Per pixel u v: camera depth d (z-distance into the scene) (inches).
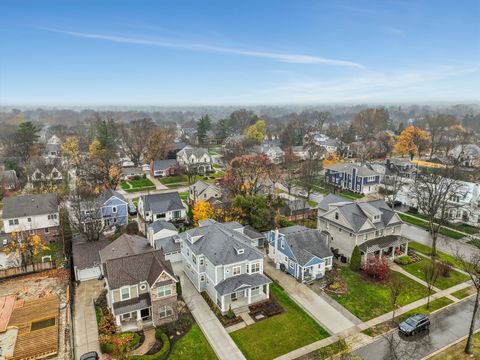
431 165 3796.8
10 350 1139.3
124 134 4731.8
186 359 1104.8
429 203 2076.8
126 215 2353.6
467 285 1576.0
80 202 2116.1
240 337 1211.2
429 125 6939.0
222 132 6456.7
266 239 2007.9
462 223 2389.3
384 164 3939.5
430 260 1822.1
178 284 1440.7
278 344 1178.0
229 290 1338.6
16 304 1398.9
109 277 1269.7
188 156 4148.6
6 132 5944.9
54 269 1694.1
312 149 4498.0
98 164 3095.5
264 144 5182.1
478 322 1306.6
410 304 1421.0
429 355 1128.8
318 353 1131.9
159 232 1898.4
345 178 3376.0
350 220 1786.4
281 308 1371.8
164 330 1234.6
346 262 1797.5
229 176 2706.7
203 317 1322.6
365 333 1236.5
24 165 3735.2
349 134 5595.5
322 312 1358.3
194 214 2187.5
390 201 2807.6
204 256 1476.4
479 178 3097.9
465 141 4830.2
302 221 2367.1
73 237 1939.0
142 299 1289.4
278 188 3282.5
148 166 4392.2
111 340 1157.1
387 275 1624.0
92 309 1378.0
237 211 2135.8
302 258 1590.8
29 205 2068.2
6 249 1724.9
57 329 1245.7
